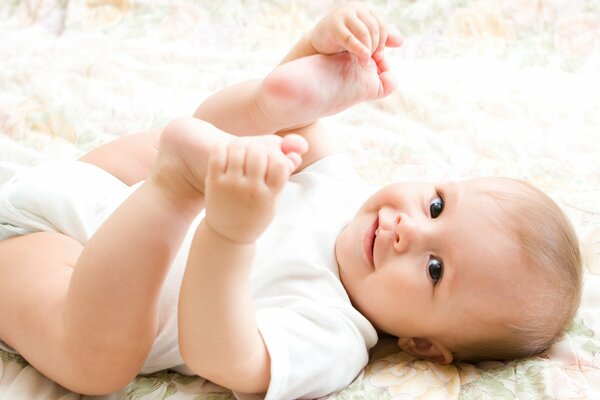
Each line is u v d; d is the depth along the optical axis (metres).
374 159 1.48
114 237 0.86
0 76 1.61
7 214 1.07
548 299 1.04
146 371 1.04
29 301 0.95
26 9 1.91
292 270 1.06
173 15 1.92
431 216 1.08
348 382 1.01
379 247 1.06
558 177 1.42
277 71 1.01
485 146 1.52
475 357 1.09
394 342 1.14
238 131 1.12
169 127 0.85
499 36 1.90
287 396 0.94
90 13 1.90
